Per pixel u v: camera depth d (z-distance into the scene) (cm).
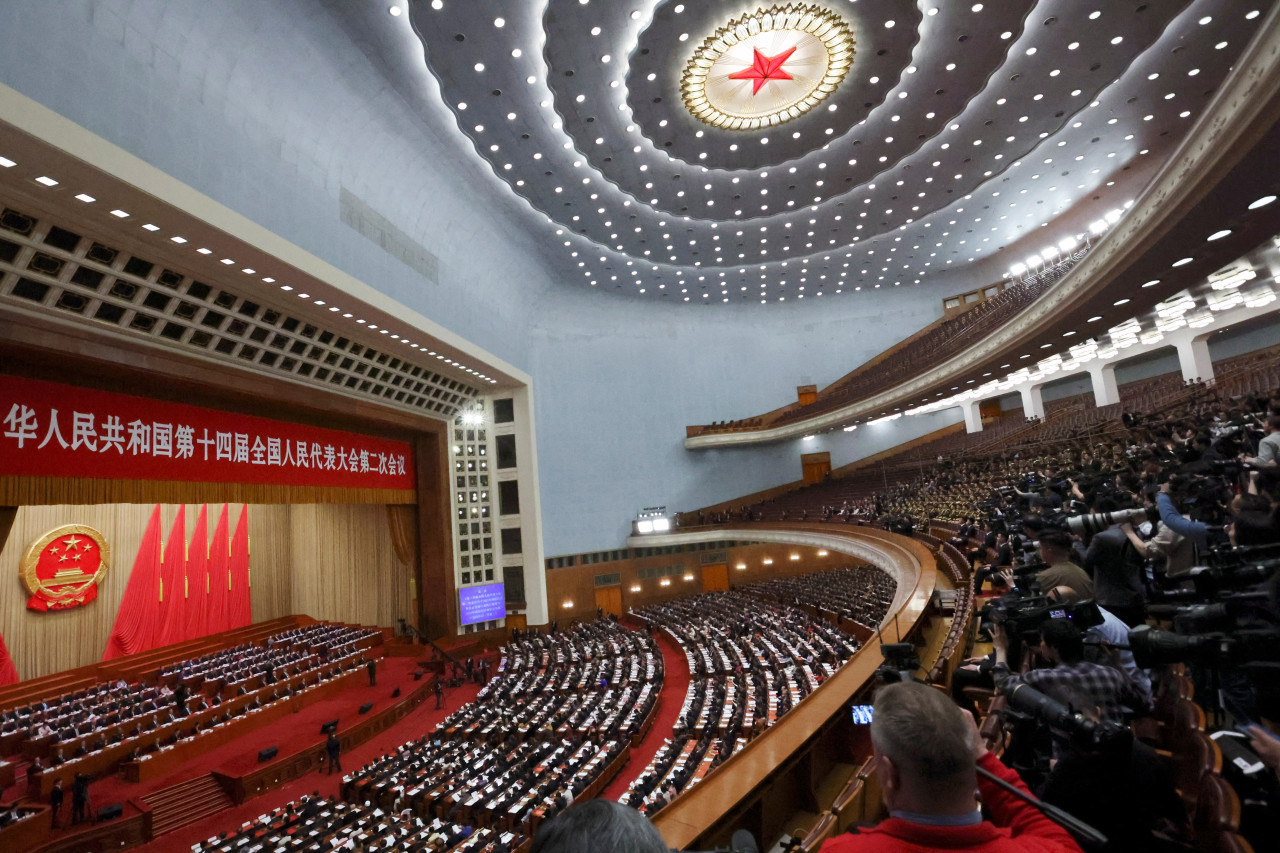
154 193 1252
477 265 2733
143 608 2525
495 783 1386
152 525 2589
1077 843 137
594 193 2447
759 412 3916
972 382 2642
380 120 1916
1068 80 1925
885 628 746
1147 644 231
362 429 2547
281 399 2045
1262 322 2355
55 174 1166
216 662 2356
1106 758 207
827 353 3950
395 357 2438
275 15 1498
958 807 130
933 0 1580
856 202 2658
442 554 2862
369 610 2991
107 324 1485
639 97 1878
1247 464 477
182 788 1541
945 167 2411
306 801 1475
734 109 1977
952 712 137
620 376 3762
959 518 1944
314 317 1945
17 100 1045
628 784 1400
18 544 2188
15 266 1279
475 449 3136
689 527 3538
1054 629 263
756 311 4003
